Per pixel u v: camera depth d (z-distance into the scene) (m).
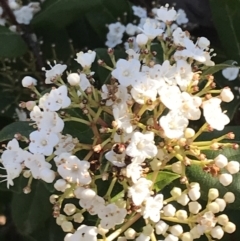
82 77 0.11
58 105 0.11
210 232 0.11
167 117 0.11
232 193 0.12
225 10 0.15
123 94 0.11
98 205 0.11
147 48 0.12
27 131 0.13
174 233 0.11
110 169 0.11
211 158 0.12
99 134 0.11
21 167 0.11
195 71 0.12
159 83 0.11
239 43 0.16
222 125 0.11
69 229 0.11
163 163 0.11
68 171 0.10
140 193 0.11
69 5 0.16
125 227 0.11
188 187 0.11
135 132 0.11
